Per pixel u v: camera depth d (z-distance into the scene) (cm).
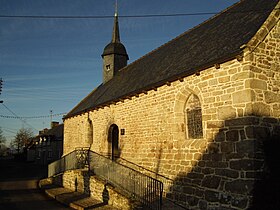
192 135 991
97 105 1639
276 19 851
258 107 768
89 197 1217
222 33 1083
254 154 729
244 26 967
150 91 1205
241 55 793
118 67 2230
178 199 956
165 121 1096
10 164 4031
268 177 725
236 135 782
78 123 1992
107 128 1555
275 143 759
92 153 1355
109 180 1159
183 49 1319
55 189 1481
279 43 855
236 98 799
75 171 1423
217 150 835
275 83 818
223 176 802
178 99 1036
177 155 1005
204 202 848
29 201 1205
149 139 1180
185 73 982
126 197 966
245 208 718
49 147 4056
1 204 1132
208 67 895
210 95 888
